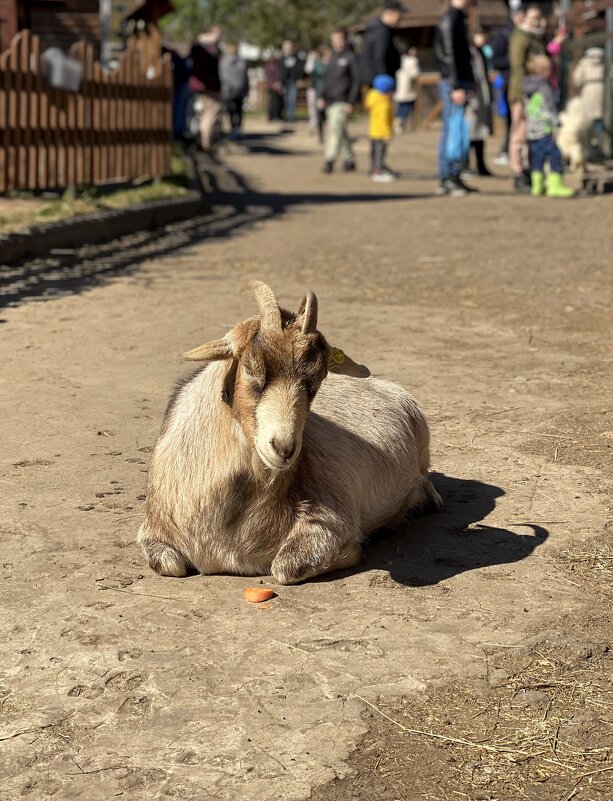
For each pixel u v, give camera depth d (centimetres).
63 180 1452
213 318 942
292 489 455
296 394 397
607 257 1268
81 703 366
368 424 511
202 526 452
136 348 838
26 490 554
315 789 321
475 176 2256
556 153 1886
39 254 1248
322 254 1304
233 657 394
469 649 399
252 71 6706
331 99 2423
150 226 1516
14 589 446
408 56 4047
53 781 326
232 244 1384
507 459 609
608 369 794
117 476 575
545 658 394
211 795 319
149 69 1750
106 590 447
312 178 2327
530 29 1927
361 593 447
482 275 1168
